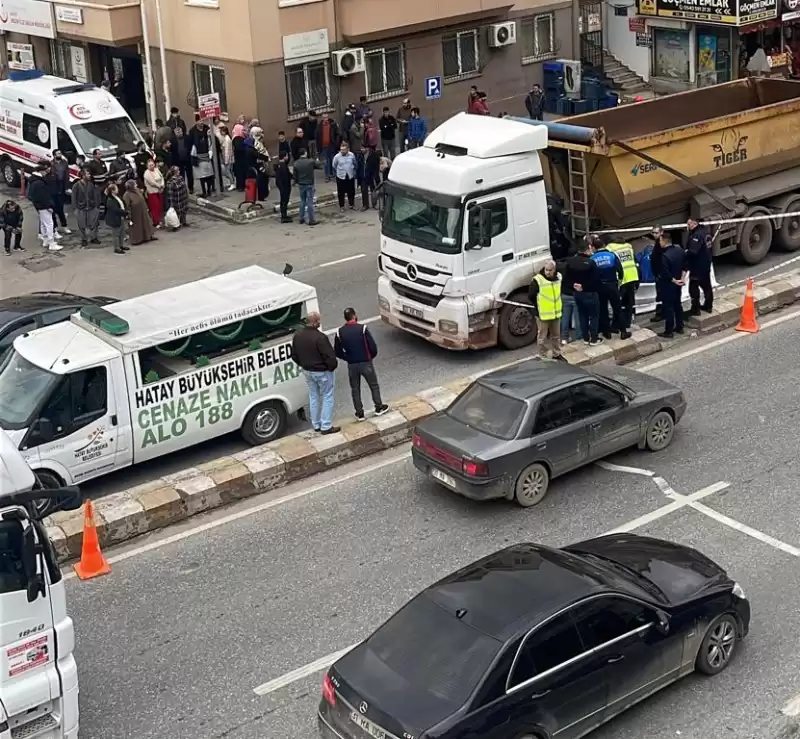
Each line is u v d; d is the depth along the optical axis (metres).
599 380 14.35
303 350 15.22
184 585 12.76
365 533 13.58
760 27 33.84
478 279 17.94
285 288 16.20
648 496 13.99
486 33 33.34
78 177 26.70
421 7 31.23
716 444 15.11
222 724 10.45
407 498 14.34
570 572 10.02
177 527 14.05
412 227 18.25
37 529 9.44
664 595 10.30
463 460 13.48
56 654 9.53
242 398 15.70
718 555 12.63
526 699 9.10
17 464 9.43
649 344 18.22
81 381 14.44
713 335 18.84
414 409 16.08
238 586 12.66
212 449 16.19
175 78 32.06
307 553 13.23
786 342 18.30
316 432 15.66
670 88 35.75
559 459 13.96
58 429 14.32
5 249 25.97
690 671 10.42
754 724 9.98
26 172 29.89
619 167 18.72
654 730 9.98
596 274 17.67
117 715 10.67
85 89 28.80
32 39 37.66
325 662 11.22
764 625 11.34
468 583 10.01
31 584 9.24
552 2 34.56
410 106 30.44
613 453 14.95
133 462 15.03
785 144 21.20
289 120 30.17
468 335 18.08
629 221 19.42
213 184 28.94
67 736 9.66
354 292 21.91
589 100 33.88
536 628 9.34
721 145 20.17
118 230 25.25
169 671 11.27
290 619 11.97
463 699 8.89
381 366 18.52
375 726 8.92
